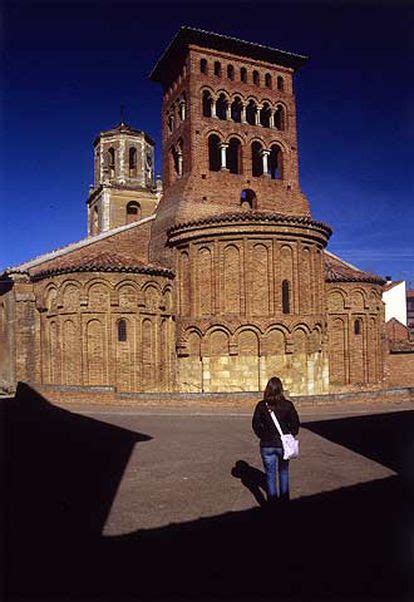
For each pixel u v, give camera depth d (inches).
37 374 1323.8
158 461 595.5
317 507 430.6
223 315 1193.4
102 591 288.4
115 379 1190.9
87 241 1446.9
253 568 317.1
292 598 280.1
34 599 278.1
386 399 1052.5
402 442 689.0
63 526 389.4
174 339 1300.4
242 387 1176.2
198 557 333.4
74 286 1210.0
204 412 940.6
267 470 421.1
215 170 1632.6
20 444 696.4
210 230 1216.2
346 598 279.1
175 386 1279.5
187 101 1460.4
